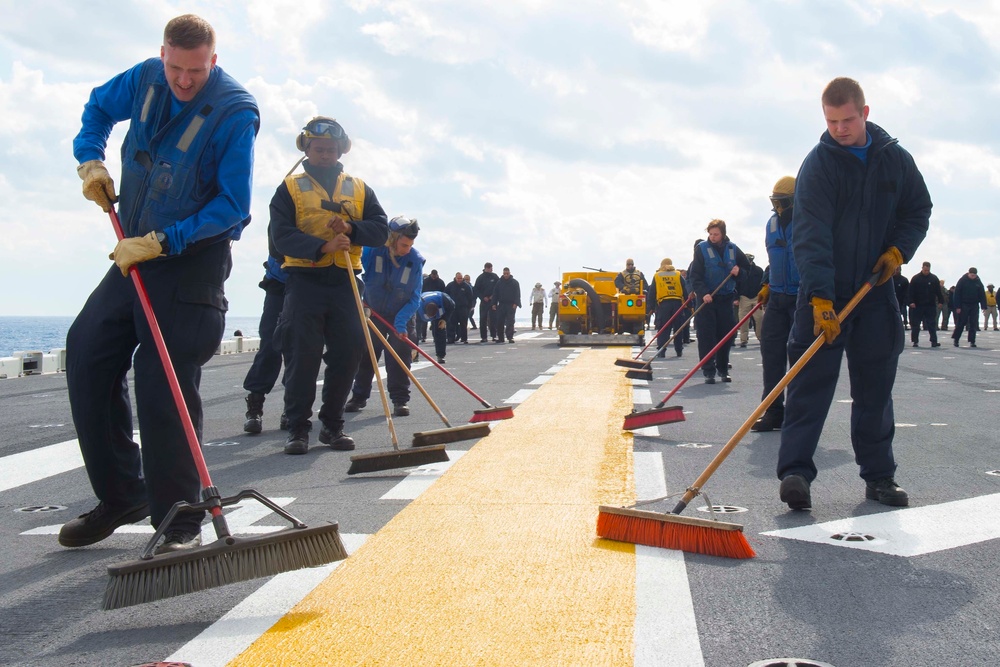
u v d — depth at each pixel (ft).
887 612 10.47
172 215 12.69
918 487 17.35
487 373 45.98
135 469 13.75
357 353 23.07
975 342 87.45
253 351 82.12
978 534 13.87
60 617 10.66
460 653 9.18
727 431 25.13
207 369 53.16
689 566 12.20
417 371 47.52
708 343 40.45
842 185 15.39
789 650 9.32
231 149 12.67
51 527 15.20
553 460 19.97
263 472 19.88
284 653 9.28
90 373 13.01
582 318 82.28
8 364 50.21
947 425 26.13
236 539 10.67
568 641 9.50
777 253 26.55
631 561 12.35
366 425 27.66
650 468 19.44
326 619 10.23
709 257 40.52
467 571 11.91
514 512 15.20
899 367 50.67
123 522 13.80
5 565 12.88
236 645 9.54
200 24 12.36
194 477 12.66
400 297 29.25
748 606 10.64
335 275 22.48
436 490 17.03
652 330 114.11
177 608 10.83
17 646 9.75
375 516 15.19
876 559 12.60
